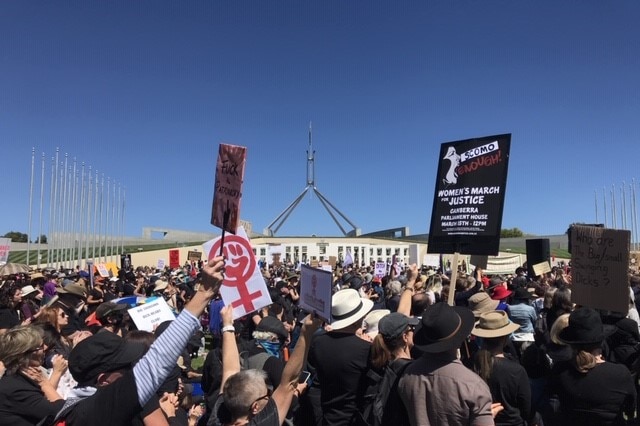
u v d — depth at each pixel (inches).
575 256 271.3
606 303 256.5
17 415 173.6
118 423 119.9
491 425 149.6
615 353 302.8
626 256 250.8
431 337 160.6
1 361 180.5
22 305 506.9
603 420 182.1
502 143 258.1
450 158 281.1
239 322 335.6
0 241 1055.6
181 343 124.5
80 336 261.6
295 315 585.3
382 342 201.2
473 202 265.7
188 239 4660.4
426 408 157.8
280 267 1566.2
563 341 192.2
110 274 1275.8
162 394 184.2
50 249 1742.1
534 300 493.0
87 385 153.8
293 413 222.5
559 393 194.9
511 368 191.2
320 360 209.0
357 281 587.2
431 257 1387.8
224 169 159.9
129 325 339.6
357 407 202.2
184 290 730.2
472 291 402.3
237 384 140.5
